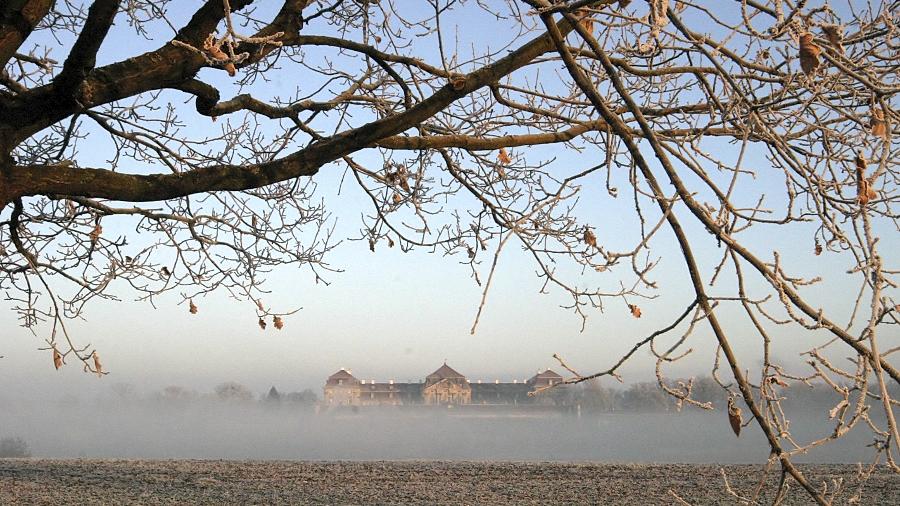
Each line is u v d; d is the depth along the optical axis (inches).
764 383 101.3
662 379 101.4
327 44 233.6
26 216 285.0
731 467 497.0
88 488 421.1
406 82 256.8
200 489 423.8
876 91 103.3
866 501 360.5
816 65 97.8
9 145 181.5
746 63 122.5
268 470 498.0
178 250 294.4
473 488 430.3
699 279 102.2
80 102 187.6
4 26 174.6
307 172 197.0
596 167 123.5
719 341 102.4
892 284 90.7
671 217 107.3
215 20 200.1
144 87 195.9
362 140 194.5
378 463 537.6
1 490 408.2
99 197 187.2
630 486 428.1
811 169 124.9
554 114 221.0
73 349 215.5
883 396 85.4
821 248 126.5
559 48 127.3
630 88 212.4
